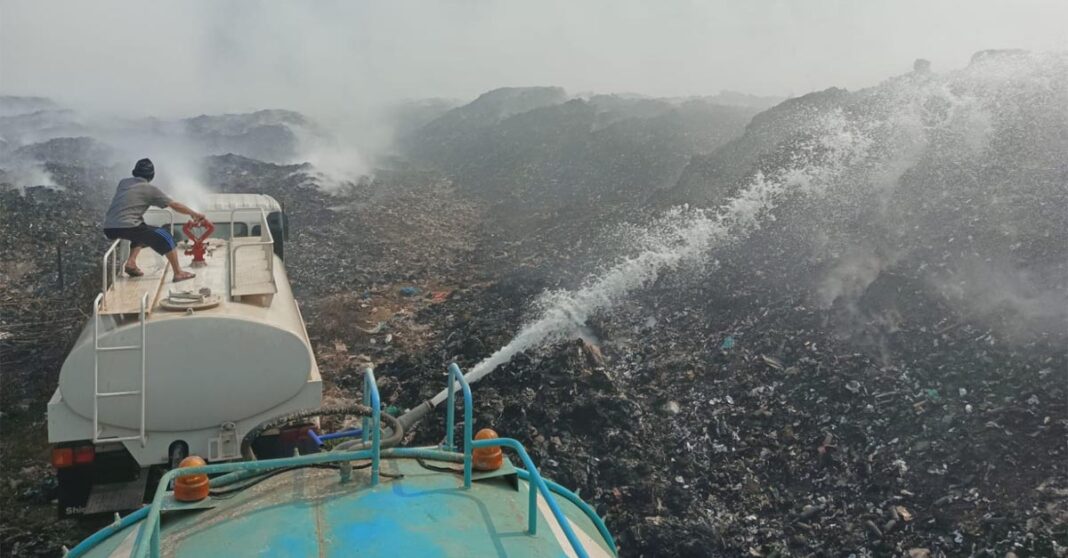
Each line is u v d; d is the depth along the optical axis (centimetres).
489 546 367
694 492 886
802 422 990
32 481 921
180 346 690
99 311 682
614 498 856
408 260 2089
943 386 977
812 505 848
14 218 2039
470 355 1288
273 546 355
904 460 882
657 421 1029
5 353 1306
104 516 711
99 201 2350
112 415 687
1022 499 766
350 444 482
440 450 448
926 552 743
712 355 1213
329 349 1402
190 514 387
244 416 715
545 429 987
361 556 349
